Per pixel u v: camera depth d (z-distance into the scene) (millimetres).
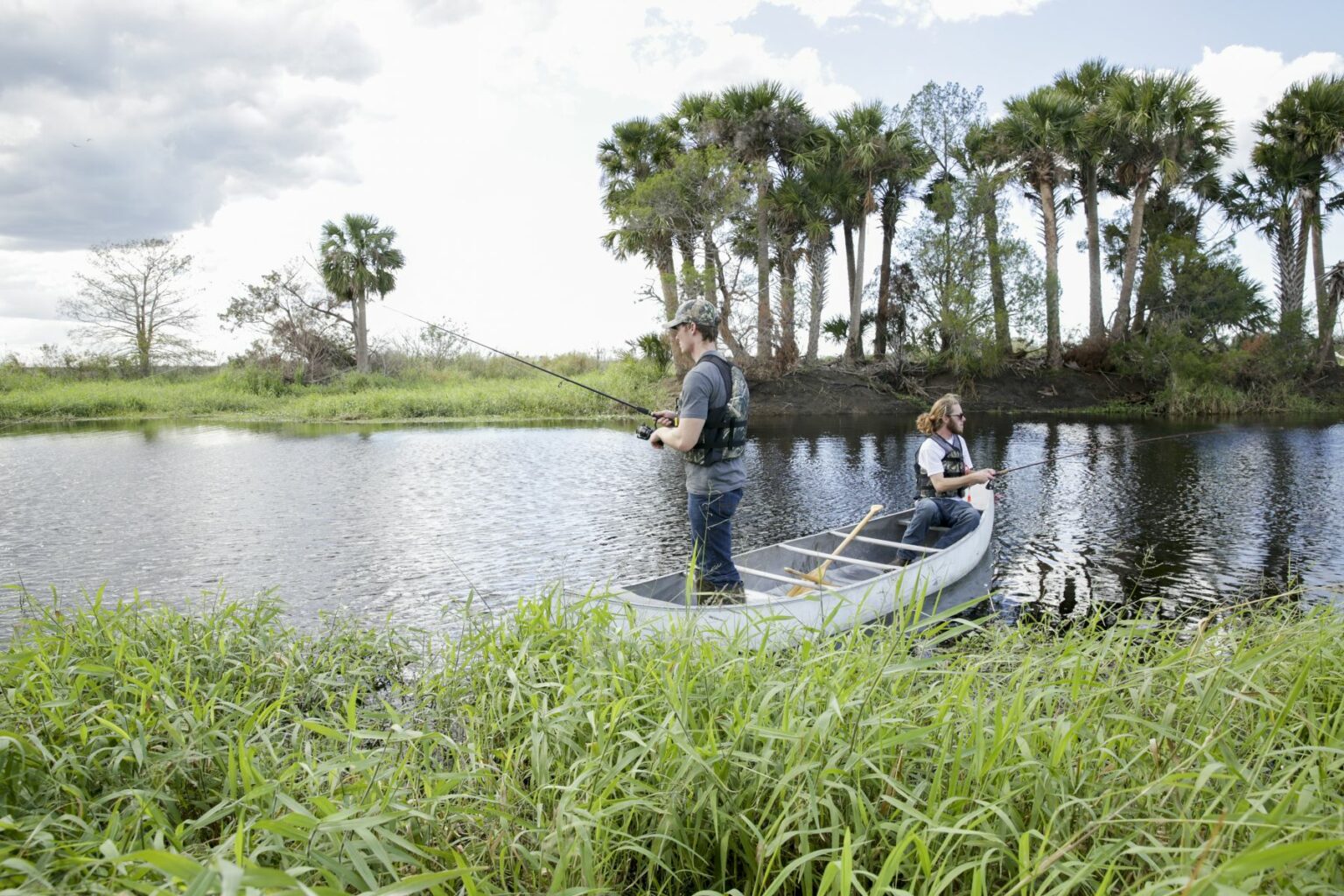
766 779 2121
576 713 2570
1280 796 1914
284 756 2684
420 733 2258
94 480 11938
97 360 36812
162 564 6988
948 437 6406
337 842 1842
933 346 27766
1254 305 24109
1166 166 23797
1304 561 6641
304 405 26234
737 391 4391
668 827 2037
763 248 25812
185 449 16344
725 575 4516
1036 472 11875
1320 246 26344
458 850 2033
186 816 2465
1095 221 26375
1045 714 2629
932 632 3627
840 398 25344
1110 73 26844
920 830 1940
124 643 3346
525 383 29906
